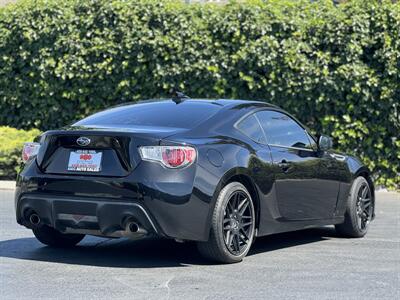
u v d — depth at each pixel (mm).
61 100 29109
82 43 28391
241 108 14430
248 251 14531
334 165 16125
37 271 12719
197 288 11539
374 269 13266
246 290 11477
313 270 13094
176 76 27406
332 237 17125
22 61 29109
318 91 26062
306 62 26078
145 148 12531
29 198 13250
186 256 14188
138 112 14281
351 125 26078
